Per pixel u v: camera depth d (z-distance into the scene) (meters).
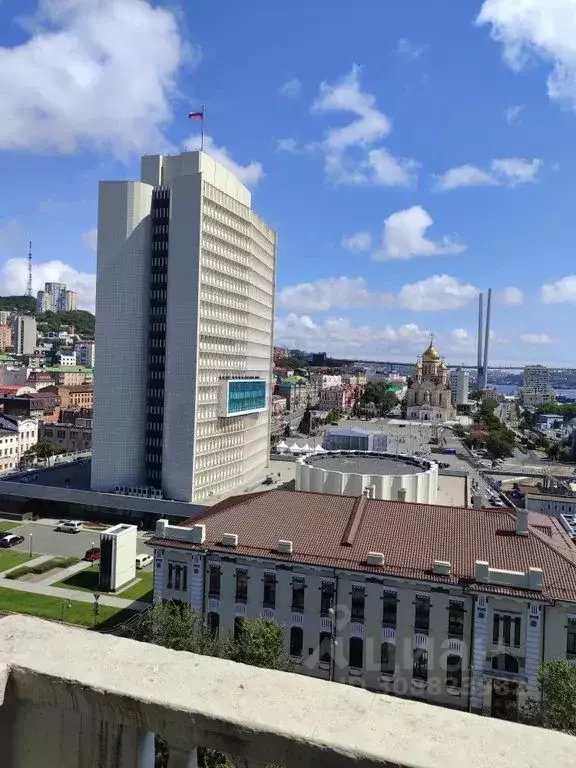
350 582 39.94
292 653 41.22
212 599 43.09
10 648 5.70
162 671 5.39
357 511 45.50
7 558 74.75
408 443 155.50
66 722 5.44
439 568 38.31
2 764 5.62
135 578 68.88
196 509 88.12
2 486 99.12
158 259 95.69
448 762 4.34
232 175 107.31
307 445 156.75
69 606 59.38
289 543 41.66
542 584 36.59
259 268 118.62
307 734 4.57
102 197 95.12
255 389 113.81
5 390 197.50
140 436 96.31
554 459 186.25
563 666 31.50
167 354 93.50
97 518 94.81
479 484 105.31
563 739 4.69
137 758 5.20
